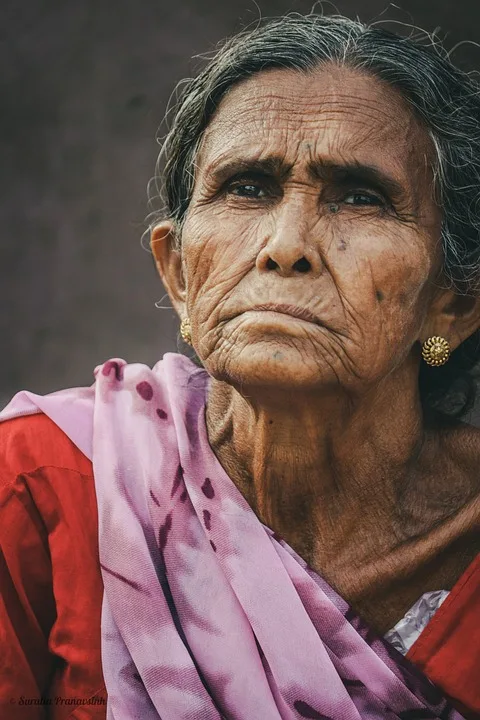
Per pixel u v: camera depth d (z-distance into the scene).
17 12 7.22
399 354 2.32
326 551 2.48
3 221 7.24
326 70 2.32
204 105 2.41
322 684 2.28
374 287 2.23
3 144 7.28
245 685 2.29
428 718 2.34
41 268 7.17
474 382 2.77
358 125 2.27
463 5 6.27
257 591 2.32
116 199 7.12
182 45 6.98
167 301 7.03
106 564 2.36
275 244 2.16
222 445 2.49
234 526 2.38
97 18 7.14
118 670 2.33
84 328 7.07
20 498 2.47
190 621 2.33
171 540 2.38
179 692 2.26
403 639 2.44
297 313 2.15
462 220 2.46
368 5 6.37
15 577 2.46
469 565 2.45
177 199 2.58
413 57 2.38
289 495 2.44
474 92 2.49
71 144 7.19
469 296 2.51
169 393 2.57
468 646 2.38
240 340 2.16
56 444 2.52
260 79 2.34
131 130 7.12
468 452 2.60
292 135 2.26
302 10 6.55
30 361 7.07
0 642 2.46
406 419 2.48
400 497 2.51
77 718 2.42
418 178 2.34
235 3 6.86
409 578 2.47
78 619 2.42
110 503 2.40
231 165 2.29
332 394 2.25
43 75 7.22
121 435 2.51
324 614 2.35
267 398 2.24
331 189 2.28
